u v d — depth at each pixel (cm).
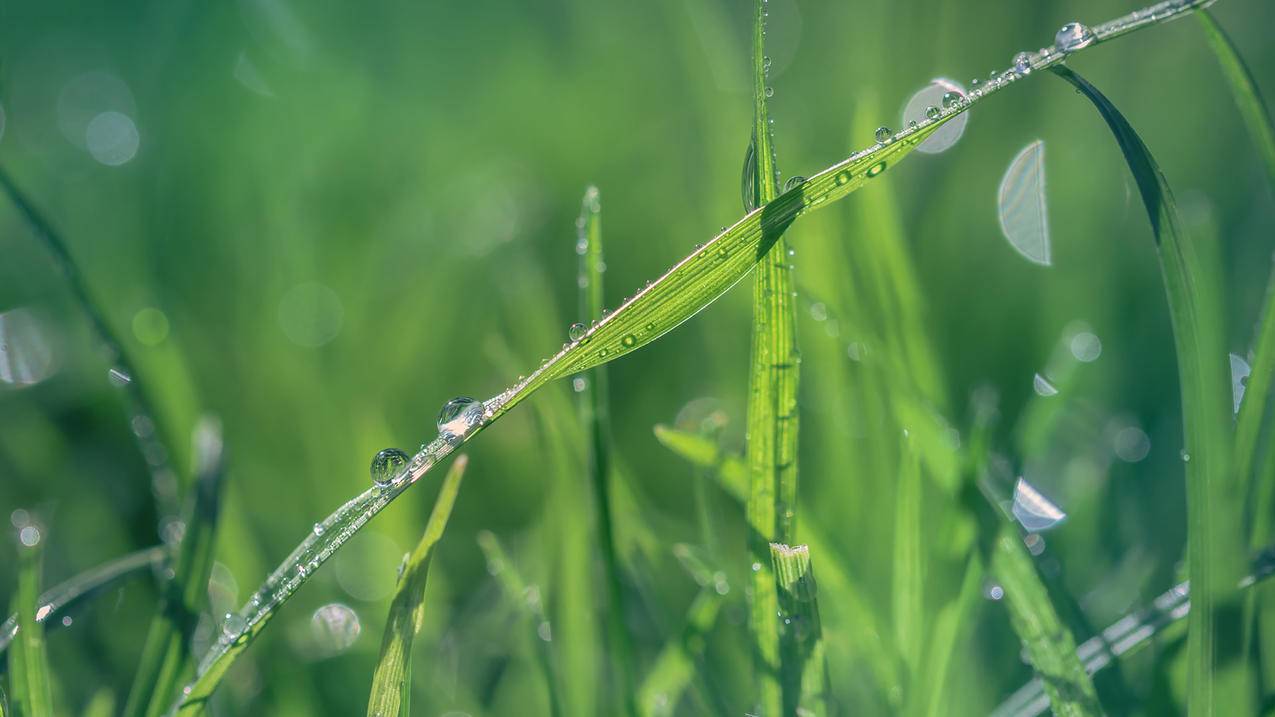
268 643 23
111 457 27
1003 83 20
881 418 24
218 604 23
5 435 26
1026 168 22
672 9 34
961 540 21
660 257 33
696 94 32
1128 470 25
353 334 29
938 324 29
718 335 27
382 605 24
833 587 21
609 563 21
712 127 31
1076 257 29
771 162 20
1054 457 25
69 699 23
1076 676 20
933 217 32
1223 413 19
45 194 35
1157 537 24
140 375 24
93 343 28
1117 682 21
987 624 22
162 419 24
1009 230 22
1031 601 20
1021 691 21
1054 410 23
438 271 30
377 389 28
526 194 35
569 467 22
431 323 30
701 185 33
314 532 20
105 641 24
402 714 20
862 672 22
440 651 23
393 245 33
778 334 20
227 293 33
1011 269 30
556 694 21
